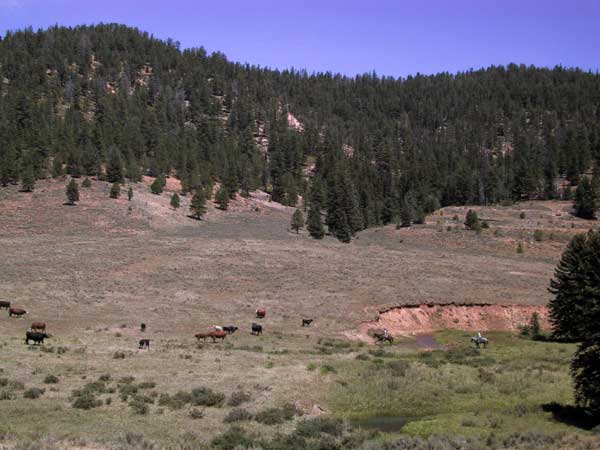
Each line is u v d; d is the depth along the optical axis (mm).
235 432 25688
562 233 133875
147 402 29953
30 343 42781
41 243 90062
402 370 41094
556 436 27188
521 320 69875
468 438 26578
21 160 140750
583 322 32656
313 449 24344
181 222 123875
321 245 109250
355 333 58406
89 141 159125
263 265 82500
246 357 42469
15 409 26875
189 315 58000
